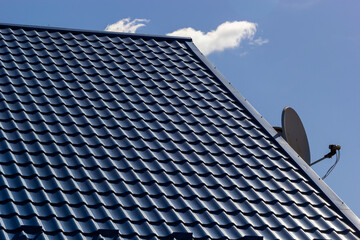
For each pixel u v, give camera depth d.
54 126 12.82
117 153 12.41
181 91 15.29
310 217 12.00
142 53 16.67
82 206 10.78
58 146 12.21
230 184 12.29
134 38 17.52
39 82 14.27
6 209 10.34
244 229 11.20
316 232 11.59
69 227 10.27
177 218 10.98
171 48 17.39
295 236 11.33
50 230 10.12
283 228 11.42
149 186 11.70
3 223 10.02
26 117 12.81
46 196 10.77
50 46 16.02
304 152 15.82
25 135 12.34
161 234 10.57
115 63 15.88
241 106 15.38
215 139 13.70
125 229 10.49
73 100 13.86
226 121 14.53
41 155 11.79
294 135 15.70
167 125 13.77
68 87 14.32
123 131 13.16
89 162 11.96
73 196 10.99
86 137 12.73
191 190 11.82
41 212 10.45
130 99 14.44
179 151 12.91
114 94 14.52
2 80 13.98
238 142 13.78
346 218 12.20
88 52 16.14
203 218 11.19
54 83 14.38
